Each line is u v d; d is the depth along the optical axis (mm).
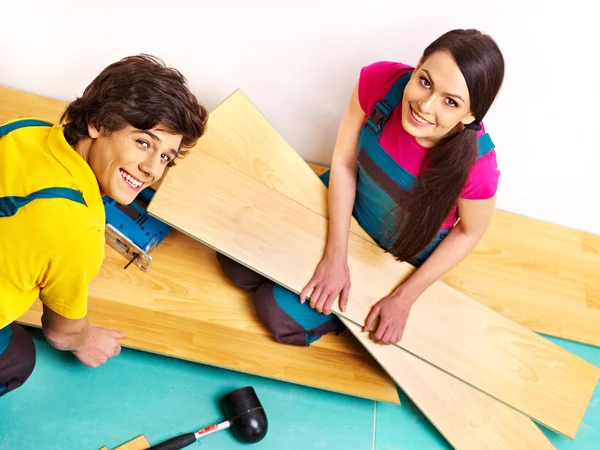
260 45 2137
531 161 2340
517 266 2408
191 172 1853
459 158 1562
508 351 1973
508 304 2283
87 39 2174
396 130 1672
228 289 2014
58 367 1751
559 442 1983
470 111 1486
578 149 2258
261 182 1963
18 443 1602
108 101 1058
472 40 1432
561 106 2133
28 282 1173
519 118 2199
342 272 1865
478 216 1742
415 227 1720
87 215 1130
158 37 2152
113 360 1810
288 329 1910
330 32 2070
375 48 2100
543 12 1912
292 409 1861
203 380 1848
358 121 1805
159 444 1645
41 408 1671
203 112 1135
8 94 2307
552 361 1994
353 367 1955
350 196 1907
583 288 2406
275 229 1886
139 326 1818
